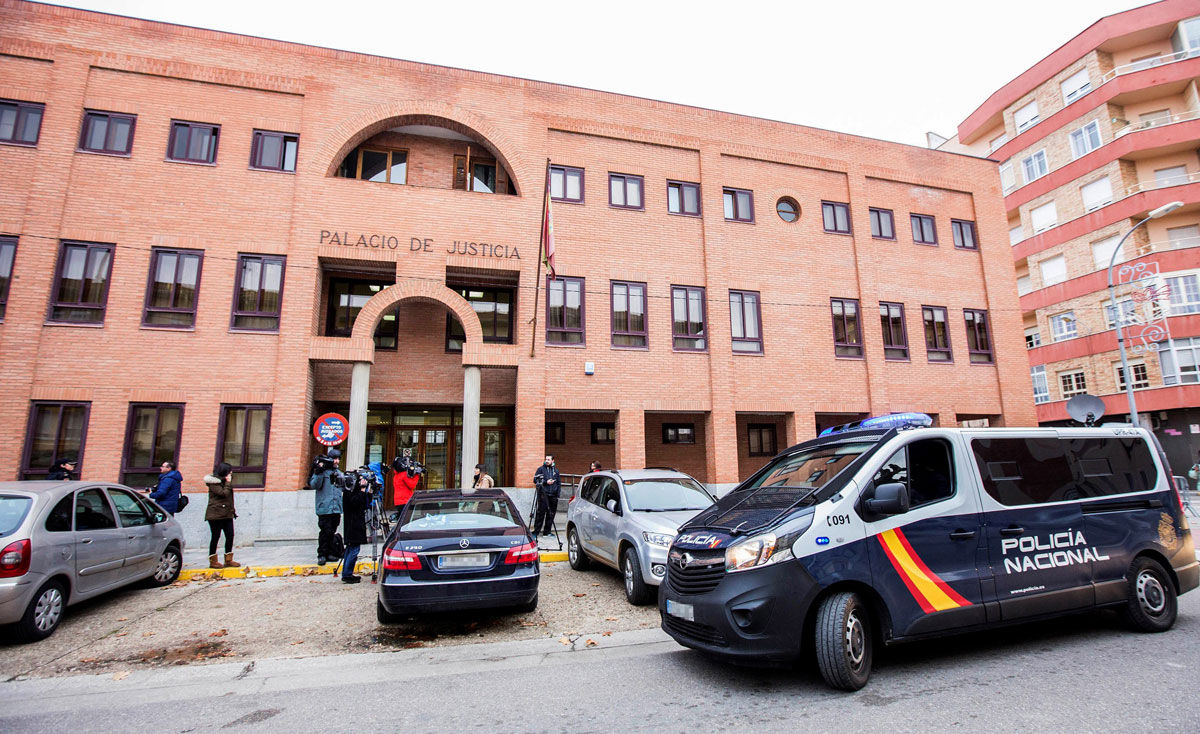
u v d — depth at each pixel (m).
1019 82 32.22
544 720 4.08
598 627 6.54
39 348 12.30
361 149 15.66
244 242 13.66
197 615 7.14
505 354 14.56
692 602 4.73
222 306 13.33
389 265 14.65
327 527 9.92
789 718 3.92
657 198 16.69
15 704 4.58
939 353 18.36
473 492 7.76
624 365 15.48
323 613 7.25
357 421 13.54
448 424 16.00
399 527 6.82
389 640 6.20
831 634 4.29
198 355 13.02
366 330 13.82
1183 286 24.75
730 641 4.40
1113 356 26.78
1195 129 25.36
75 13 13.54
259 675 5.23
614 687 4.67
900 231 18.81
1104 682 4.43
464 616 7.01
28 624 5.93
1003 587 5.02
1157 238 26.09
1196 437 24.55
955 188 19.66
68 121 13.14
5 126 12.95
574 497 10.55
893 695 4.26
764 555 4.45
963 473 5.21
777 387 16.55
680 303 16.33
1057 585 5.28
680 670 5.04
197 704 4.56
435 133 15.96
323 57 14.80
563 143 16.28
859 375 17.33
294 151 14.42
